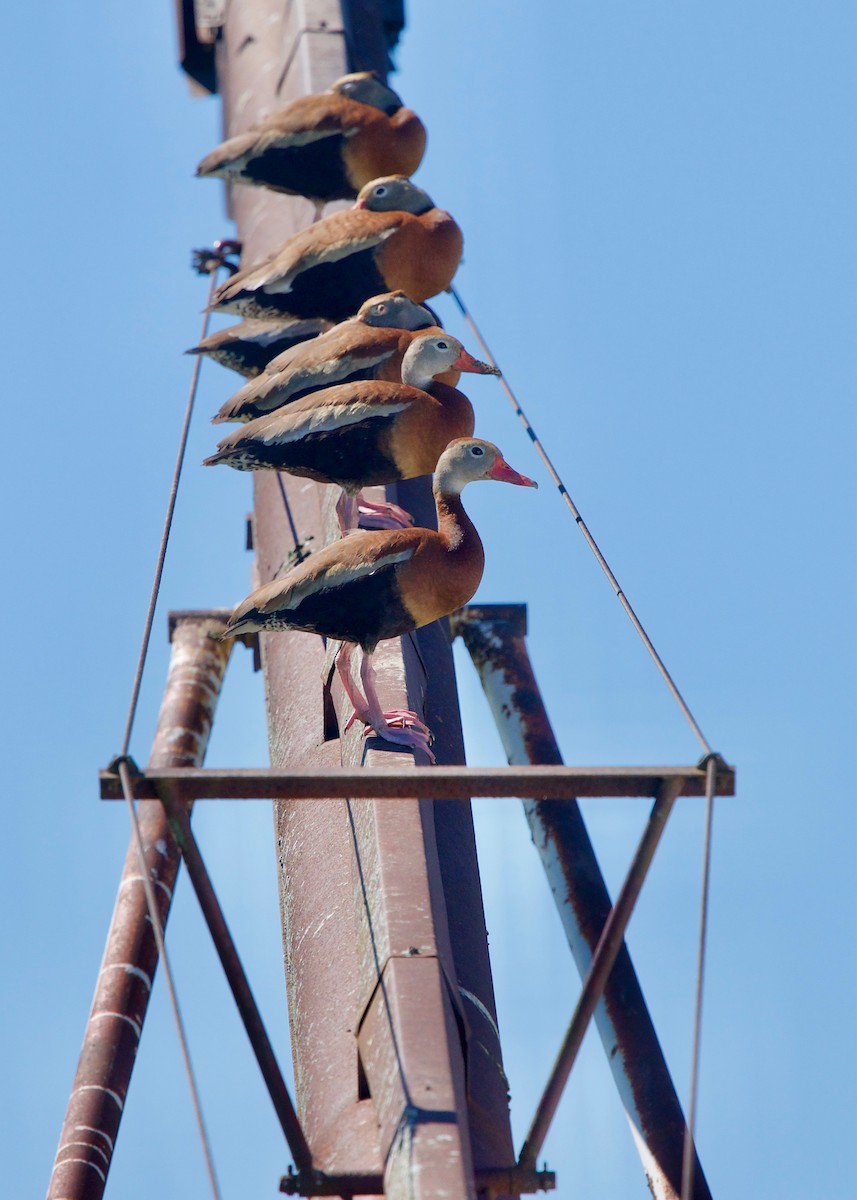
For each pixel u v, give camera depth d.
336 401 16.12
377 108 22.80
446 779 10.18
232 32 31.42
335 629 13.67
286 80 27.80
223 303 19.50
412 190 20.42
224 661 20.17
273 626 13.60
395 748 13.77
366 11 31.00
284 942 14.02
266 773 10.16
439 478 14.21
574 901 16.22
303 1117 12.12
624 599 12.70
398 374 17.02
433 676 16.70
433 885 12.18
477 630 20.44
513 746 19.14
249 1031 10.86
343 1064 12.03
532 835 17.06
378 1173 11.06
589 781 10.28
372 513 17.28
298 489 19.42
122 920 15.42
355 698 14.17
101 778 10.18
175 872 16.03
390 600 13.63
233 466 16.27
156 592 12.30
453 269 20.11
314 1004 12.73
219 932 10.52
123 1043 14.48
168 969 9.55
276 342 19.19
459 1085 10.83
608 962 10.70
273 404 16.81
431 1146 10.23
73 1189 13.43
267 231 25.41
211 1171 9.09
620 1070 14.59
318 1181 11.05
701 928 9.84
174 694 19.45
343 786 10.16
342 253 19.42
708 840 10.04
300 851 14.20
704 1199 13.70
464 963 13.49
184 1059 9.34
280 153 22.25
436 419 16.19
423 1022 11.04
